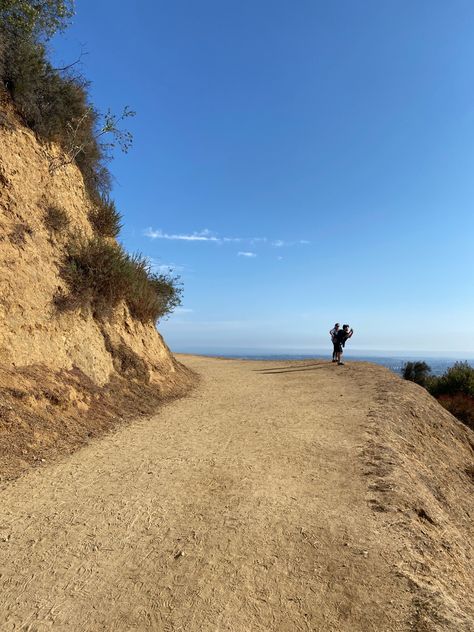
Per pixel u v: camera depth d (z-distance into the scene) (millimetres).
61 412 7586
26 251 9102
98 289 11102
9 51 9953
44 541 4141
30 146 10641
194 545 4141
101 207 13305
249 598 3408
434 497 6520
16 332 8039
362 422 8984
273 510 4883
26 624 3078
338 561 3893
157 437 7789
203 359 26594
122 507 4891
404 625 3098
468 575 4430
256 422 9086
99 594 3430
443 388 23031
